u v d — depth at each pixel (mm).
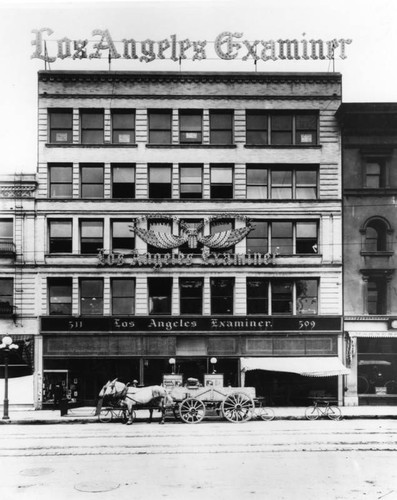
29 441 20781
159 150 35156
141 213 34812
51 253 34594
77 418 27453
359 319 33938
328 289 34438
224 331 34062
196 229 34844
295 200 34844
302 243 35156
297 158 35188
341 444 19703
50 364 34000
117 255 34531
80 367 34031
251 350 34000
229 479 15039
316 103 35375
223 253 34844
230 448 18984
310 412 29562
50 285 34750
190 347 34094
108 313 34375
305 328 34031
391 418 27953
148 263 34500
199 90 35438
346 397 33594
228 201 34844
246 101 35375
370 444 19688
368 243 35094
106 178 34969
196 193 35312
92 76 35188
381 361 34094
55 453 18406
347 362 33812
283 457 17562
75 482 14852
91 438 21391
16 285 34281
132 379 34031
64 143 34938
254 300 34875
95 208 34719
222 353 33969
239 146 35219
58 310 34594
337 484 14562
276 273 34594
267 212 34906
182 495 13680
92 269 34500
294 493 13812
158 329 34062
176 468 16250
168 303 34844
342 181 34938
